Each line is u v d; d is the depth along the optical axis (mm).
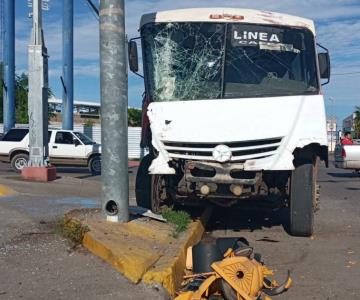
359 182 13672
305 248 5402
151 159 5992
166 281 3617
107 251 4020
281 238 5875
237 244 3818
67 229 4652
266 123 5332
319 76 5754
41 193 7684
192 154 5316
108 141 4879
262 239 5828
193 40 5852
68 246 4371
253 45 5836
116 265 3852
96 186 9711
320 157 5750
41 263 3965
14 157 14469
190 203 5922
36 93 10188
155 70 5758
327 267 4676
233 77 5664
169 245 4484
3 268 3844
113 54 4855
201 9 6012
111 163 4883
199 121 5344
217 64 5727
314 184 5785
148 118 5605
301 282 4199
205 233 6117
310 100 5520
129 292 3467
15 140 14523
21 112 36312
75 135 15641
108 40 4855
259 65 5754
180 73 5715
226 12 5973
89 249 4281
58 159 15469
